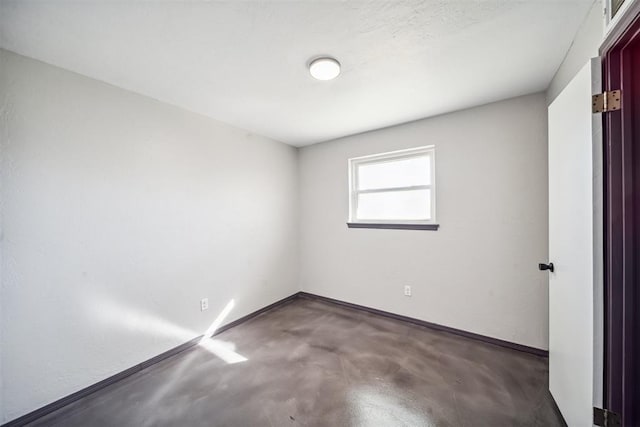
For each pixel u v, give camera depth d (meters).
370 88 2.05
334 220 3.45
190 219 2.43
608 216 1.11
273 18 1.29
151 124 2.15
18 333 1.51
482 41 1.50
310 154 3.68
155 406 1.64
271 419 1.51
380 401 1.64
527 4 1.24
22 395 1.51
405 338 2.47
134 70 1.75
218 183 2.70
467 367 1.99
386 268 2.99
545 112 2.11
